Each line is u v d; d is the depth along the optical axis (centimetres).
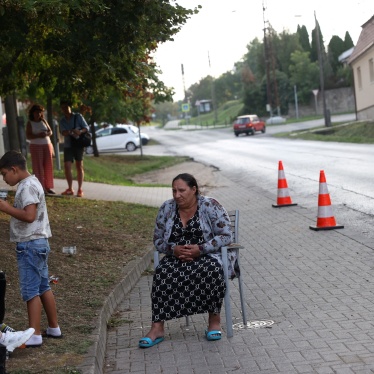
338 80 8662
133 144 5097
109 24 1104
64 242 1067
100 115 3266
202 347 652
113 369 611
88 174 2491
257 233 1258
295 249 1081
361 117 5209
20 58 1360
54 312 639
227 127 8869
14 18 1006
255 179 2317
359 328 667
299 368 574
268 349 630
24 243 620
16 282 806
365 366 566
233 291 859
